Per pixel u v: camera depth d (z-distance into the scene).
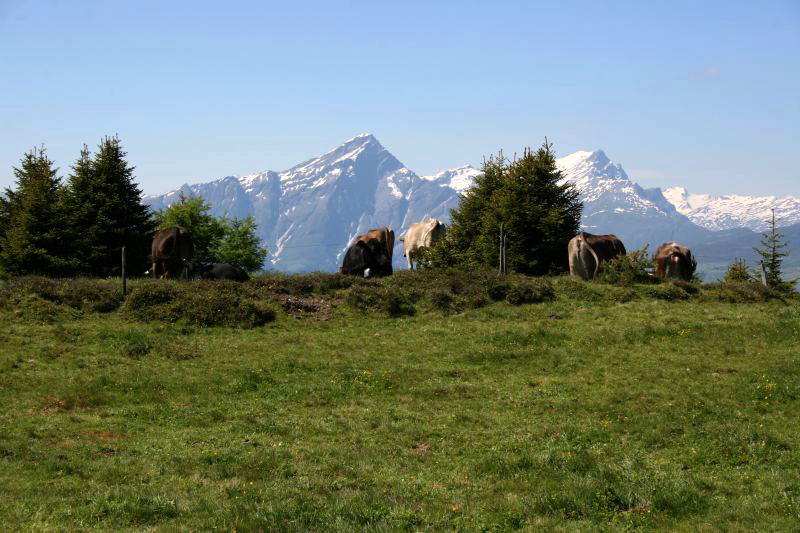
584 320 28.80
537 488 12.78
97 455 15.05
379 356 24.45
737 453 14.54
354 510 11.40
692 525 10.85
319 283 32.50
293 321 28.67
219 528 10.70
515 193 44.22
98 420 17.75
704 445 15.15
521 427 17.08
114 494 12.25
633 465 13.78
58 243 41.38
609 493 12.15
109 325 26.53
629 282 34.44
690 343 24.66
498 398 19.83
